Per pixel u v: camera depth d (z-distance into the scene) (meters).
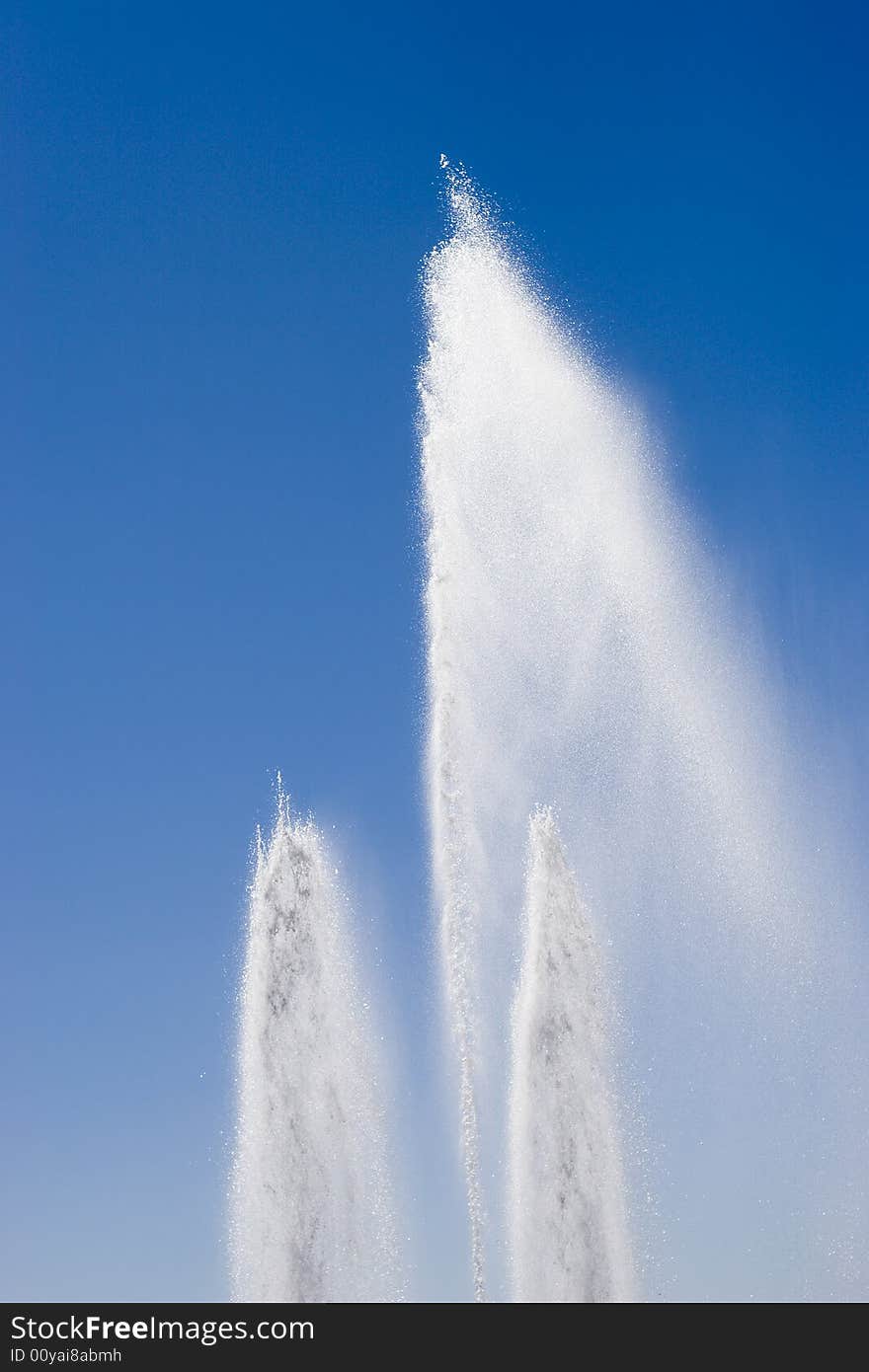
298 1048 60.62
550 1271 56.88
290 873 62.59
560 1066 59.41
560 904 61.91
